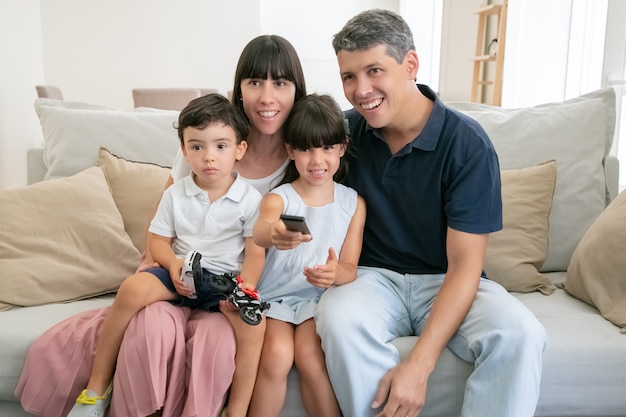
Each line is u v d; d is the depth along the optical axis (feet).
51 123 6.97
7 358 4.67
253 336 4.51
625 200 5.50
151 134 6.93
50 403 4.56
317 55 27.61
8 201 5.73
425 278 5.25
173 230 5.25
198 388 4.33
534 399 4.18
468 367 4.53
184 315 4.82
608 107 6.74
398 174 5.14
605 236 5.31
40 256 5.56
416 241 5.28
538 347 4.20
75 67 20.92
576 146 6.57
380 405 4.33
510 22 12.64
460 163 4.88
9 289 5.28
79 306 5.41
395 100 4.83
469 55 17.42
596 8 10.56
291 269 5.12
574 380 4.53
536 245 6.08
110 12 20.84
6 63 16.61
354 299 4.68
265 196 5.19
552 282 6.10
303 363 4.49
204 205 5.19
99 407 4.40
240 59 5.36
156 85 21.39
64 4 20.49
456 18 18.56
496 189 4.90
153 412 4.28
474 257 4.74
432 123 4.99
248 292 4.53
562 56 11.77
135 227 6.27
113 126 6.90
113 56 21.07
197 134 4.97
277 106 5.25
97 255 5.80
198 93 15.76
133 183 6.42
